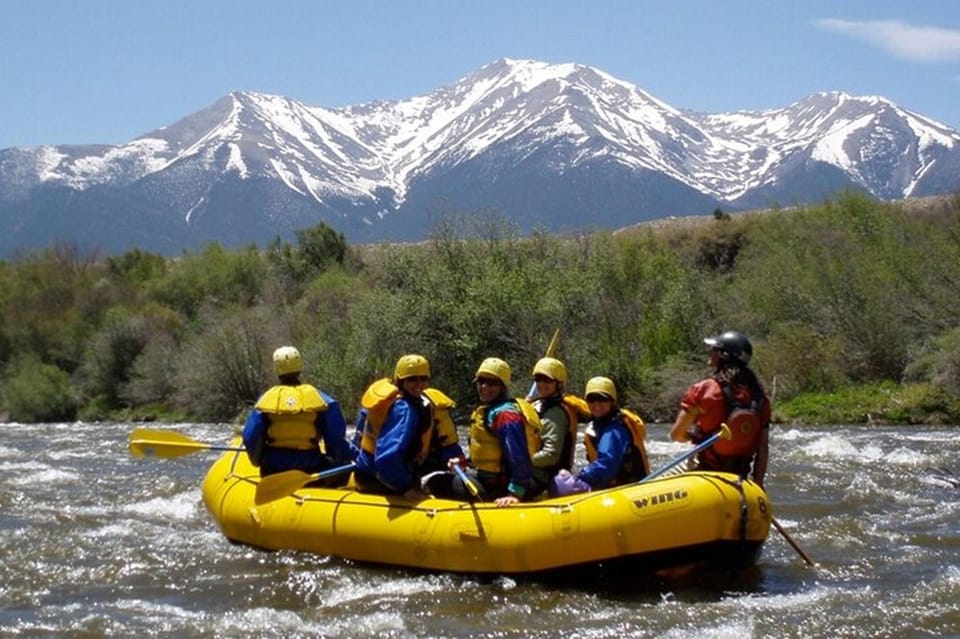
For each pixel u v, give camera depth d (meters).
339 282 32.84
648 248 27.28
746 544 7.68
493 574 7.86
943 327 22.64
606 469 8.12
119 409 32.78
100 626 7.03
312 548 8.78
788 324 23.53
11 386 34.09
